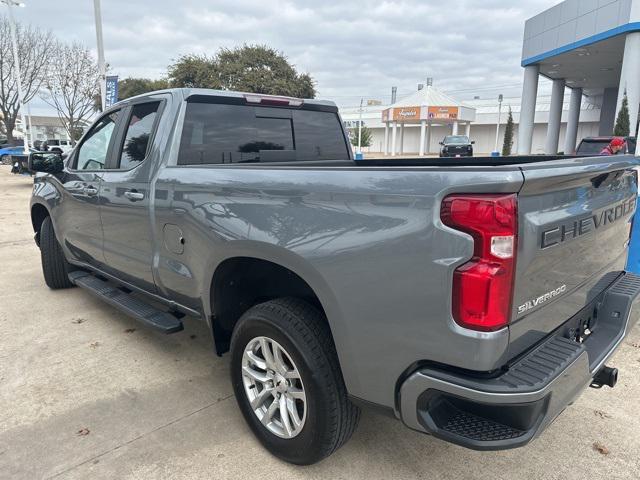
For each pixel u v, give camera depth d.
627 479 2.42
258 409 2.61
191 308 3.13
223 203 2.58
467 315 1.72
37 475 2.45
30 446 2.67
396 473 2.47
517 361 1.89
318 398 2.24
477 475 2.46
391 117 47.41
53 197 4.66
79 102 32.16
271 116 3.75
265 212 2.34
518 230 1.71
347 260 2.00
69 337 4.13
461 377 1.78
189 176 2.86
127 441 2.72
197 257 2.82
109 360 3.71
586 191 2.18
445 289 1.75
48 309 4.80
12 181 21.14
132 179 3.36
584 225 2.14
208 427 2.86
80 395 3.21
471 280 1.70
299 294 2.60
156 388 3.31
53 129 78.56
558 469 2.50
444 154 27.95
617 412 3.00
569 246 2.05
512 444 1.74
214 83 31.12
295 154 3.91
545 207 1.87
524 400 1.70
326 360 2.24
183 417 2.96
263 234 2.33
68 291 5.39
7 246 7.84
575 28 22.19
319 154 4.11
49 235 5.14
